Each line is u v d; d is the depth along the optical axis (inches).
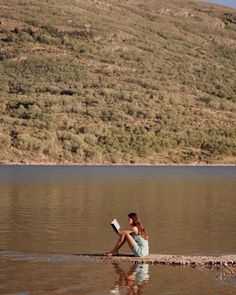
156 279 751.7
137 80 7608.3
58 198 1854.1
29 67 7711.6
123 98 6619.1
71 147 4911.4
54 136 4913.9
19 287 701.9
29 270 787.4
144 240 892.6
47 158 4756.4
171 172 3993.6
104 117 5772.6
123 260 860.0
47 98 6053.2
